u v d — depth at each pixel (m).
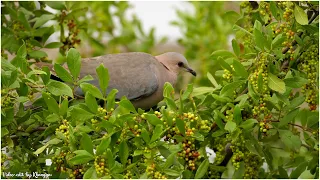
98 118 8.87
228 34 15.51
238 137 9.47
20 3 12.55
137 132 8.59
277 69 9.52
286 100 9.29
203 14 15.88
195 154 8.84
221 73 10.69
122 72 12.06
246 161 10.17
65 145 8.87
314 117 9.90
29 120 9.84
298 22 9.38
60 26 12.75
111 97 8.75
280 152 10.53
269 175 10.49
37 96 10.30
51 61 12.62
